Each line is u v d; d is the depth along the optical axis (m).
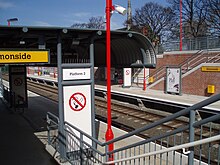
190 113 2.89
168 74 22.58
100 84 32.97
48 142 8.78
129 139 10.29
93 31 7.69
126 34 8.54
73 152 7.75
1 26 6.30
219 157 3.00
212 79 20.56
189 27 49.22
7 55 6.57
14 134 10.52
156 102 18.52
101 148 9.05
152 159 7.55
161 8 55.78
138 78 31.41
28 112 15.73
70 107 7.87
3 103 18.61
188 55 26.59
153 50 9.45
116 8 7.30
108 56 7.49
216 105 15.53
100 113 17.56
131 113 16.92
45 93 28.81
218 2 39.94
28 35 7.44
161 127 13.22
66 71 7.70
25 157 8.02
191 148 2.94
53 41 9.69
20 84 16.86
